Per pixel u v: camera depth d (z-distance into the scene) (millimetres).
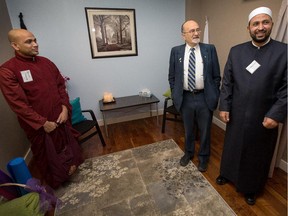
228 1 2326
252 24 1253
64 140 1812
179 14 3098
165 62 3289
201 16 2896
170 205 1586
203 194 1674
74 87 2957
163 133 2852
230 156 1597
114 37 2885
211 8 2648
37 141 1648
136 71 3182
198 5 2889
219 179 1789
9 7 2414
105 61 2971
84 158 2311
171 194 1695
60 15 2598
